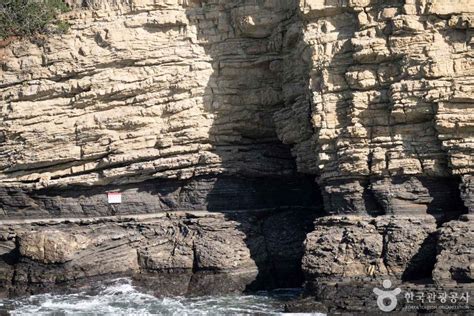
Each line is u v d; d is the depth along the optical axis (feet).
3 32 121.80
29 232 116.37
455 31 97.30
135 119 117.29
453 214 98.17
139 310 102.89
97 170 119.75
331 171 104.78
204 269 111.96
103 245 115.44
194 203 118.73
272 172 119.85
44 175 120.47
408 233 97.30
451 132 96.84
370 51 99.91
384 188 100.53
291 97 113.19
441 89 96.27
